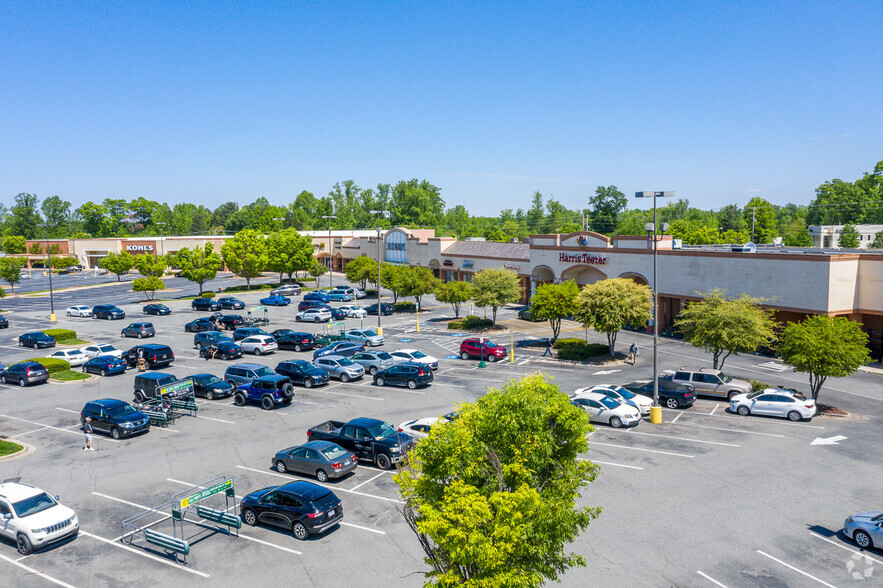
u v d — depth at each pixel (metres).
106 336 56.53
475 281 57.50
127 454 26.55
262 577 16.67
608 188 147.62
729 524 18.94
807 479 22.28
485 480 13.45
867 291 40.25
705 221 173.12
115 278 114.31
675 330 51.56
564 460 13.92
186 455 26.25
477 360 44.19
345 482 23.19
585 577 16.05
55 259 129.50
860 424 28.64
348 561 17.41
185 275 82.69
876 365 40.53
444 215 197.50
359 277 81.62
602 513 19.72
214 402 35.03
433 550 13.09
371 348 47.84
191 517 20.66
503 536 11.58
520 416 13.52
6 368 40.47
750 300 36.69
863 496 20.83
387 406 32.78
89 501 21.92
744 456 24.66
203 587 16.28
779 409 29.62
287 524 19.03
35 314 71.88
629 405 29.42
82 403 35.12
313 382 37.28
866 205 126.56
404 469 14.80
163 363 43.41
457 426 13.72
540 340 50.59
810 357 29.47
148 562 17.67
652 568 16.48
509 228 170.88
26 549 18.36
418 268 70.25
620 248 55.75
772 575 16.14
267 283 100.75
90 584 16.59
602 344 46.28
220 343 46.31
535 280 67.62
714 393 33.66
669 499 20.69
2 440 28.02
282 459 23.97
